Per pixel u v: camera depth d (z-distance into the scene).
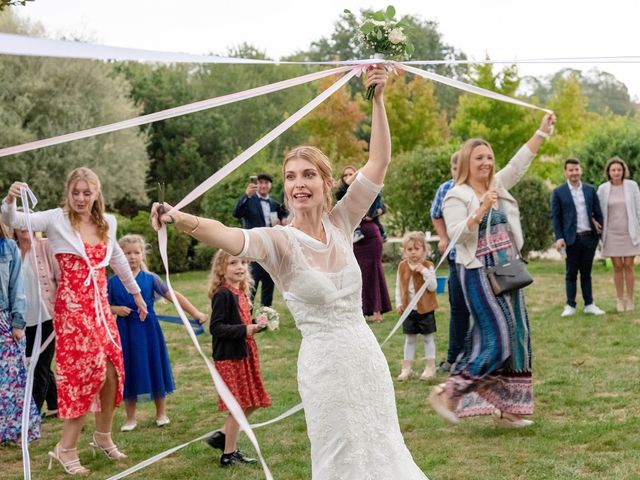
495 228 5.75
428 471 4.99
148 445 6.04
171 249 20.83
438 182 18.44
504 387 5.74
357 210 3.75
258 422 6.44
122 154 26.56
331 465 3.41
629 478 4.67
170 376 6.65
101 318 5.54
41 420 7.04
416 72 3.83
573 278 10.51
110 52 2.35
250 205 11.50
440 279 12.89
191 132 32.38
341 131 28.09
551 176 21.92
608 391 6.74
